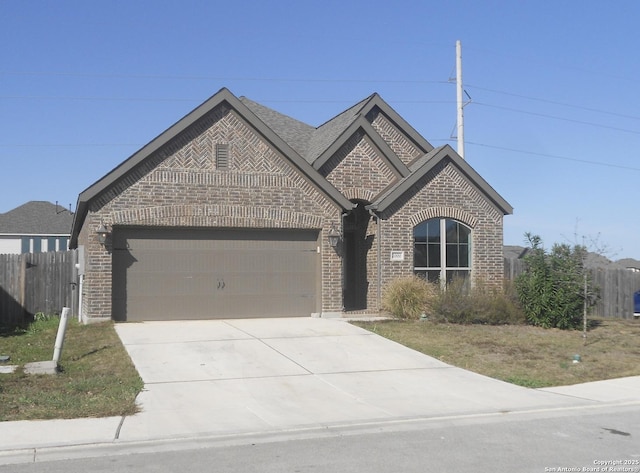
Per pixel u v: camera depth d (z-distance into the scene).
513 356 14.11
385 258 19.91
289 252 18.56
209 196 17.66
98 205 16.78
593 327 18.88
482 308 18.02
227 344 14.38
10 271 19.47
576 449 7.88
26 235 39.19
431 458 7.48
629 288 23.50
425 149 22.84
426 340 15.32
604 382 12.27
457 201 20.77
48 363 12.13
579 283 17.59
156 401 10.16
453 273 20.81
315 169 19.55
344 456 7.56
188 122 17.33
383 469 7.05
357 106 23.02
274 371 12.29
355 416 9.52
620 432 8.74
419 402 10.42
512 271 22.27
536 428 8.97
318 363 12.99
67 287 19.80
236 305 18.06
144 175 17.14
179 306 17.61
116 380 11.36
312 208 18.55
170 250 17.59
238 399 10.39
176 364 12.60
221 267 17.98
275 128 23.94
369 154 20.94
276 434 8.61
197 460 7.42
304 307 18.61
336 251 18.67
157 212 17.19
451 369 12.90
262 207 18.09
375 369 12.69
